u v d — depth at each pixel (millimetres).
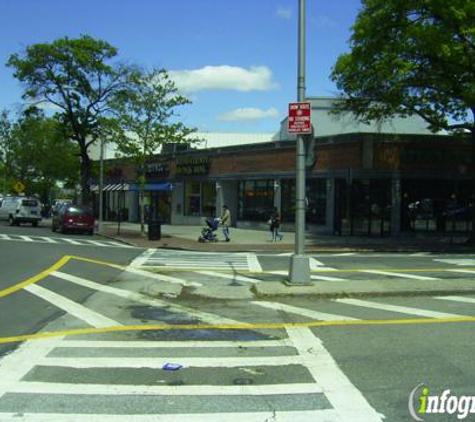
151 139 31531
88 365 7055
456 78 23562
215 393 5984
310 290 12289
